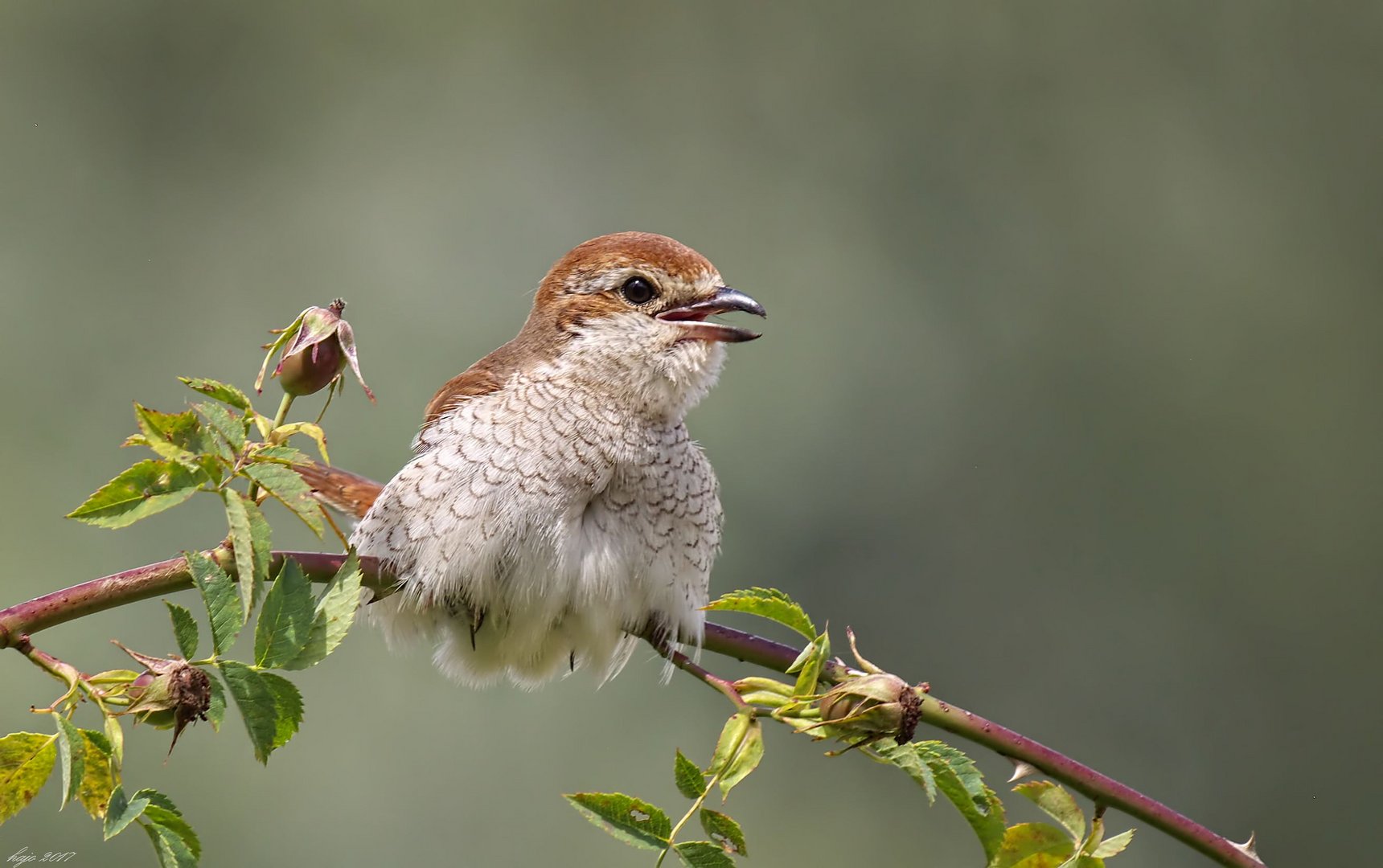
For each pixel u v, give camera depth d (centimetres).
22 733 376
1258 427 1596
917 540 1482
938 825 1345
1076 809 468
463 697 1259
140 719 380
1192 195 1678
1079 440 1575
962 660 1459
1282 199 1702
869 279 1614
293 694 387
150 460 396
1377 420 1617
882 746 432
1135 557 1524
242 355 1491
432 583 591
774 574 1434
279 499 407
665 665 648
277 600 391
